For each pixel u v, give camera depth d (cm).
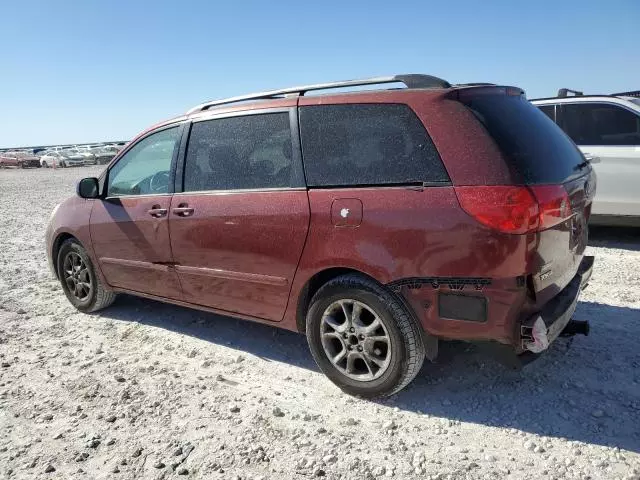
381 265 324
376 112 339
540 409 335
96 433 331
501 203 289
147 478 288
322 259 348
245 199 385
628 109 707
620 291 536
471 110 315
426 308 317
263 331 482
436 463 290
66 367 425
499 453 295
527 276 299
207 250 411
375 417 336
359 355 347
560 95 790
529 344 301
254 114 394
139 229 458
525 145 316
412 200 315
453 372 387
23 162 4828
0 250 909
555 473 277
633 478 269
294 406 353
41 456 310
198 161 423
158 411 353
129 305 568
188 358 434
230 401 362
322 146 356
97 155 4562
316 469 288
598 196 730
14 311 564
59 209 550
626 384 358
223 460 300
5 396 380
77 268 543
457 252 302
